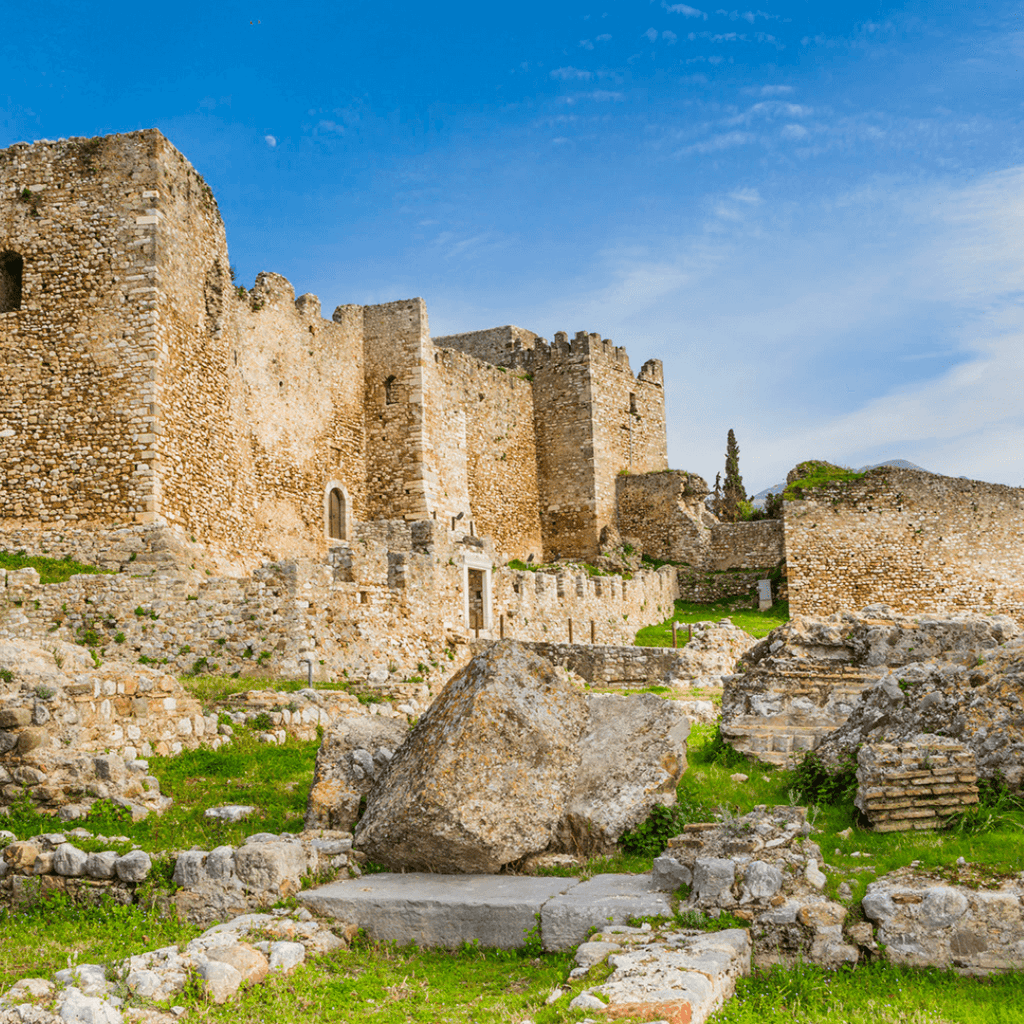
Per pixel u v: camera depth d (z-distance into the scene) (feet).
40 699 42.11
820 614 151.12
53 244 96.73
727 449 219.00
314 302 134.51
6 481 93.97
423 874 35.96
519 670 39.63
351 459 140.05
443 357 151.12
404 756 39.01
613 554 167.22
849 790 37.55
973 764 34.73
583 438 172.86
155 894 34.42
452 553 99.71
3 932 33.55
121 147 97.30
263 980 28.73
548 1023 24.64
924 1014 24.57
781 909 28.73
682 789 39.52
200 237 105.09
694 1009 24.00
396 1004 27.73
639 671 90.99
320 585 74.49
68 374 94.68
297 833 39.34
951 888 27.78
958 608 151.84
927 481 153.48
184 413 98.73
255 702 57.36
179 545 90.94
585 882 33.45
